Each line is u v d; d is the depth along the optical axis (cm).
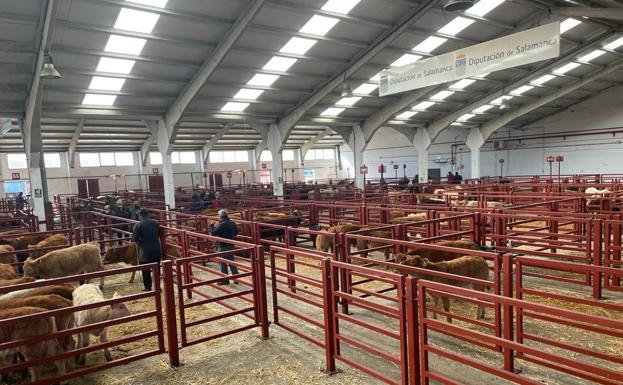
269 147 1861
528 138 2448
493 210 764
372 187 1991
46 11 878
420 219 914
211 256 476
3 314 378
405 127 2338
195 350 473
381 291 549
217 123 2297
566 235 686
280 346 477
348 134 2145
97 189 2473
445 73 845
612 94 2092
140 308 628
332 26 1173
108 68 1186
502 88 1880
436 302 508
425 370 331
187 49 1159
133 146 2528
